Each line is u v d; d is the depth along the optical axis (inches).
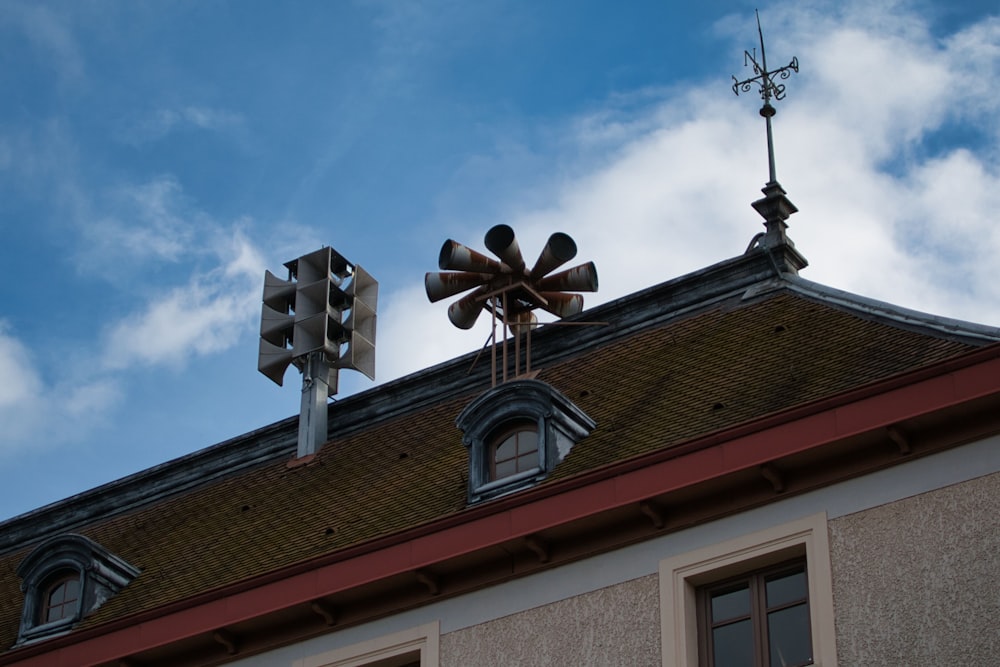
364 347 1582.2
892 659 949.2
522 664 1059.3
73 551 1342.3
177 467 1587.1
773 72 1403.8
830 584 981.2
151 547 1461.6
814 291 1267.2
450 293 1400.1
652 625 1026.7
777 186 1353.3
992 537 953.5
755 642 1001.5
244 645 1160.2
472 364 1432.1
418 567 1095.0
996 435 975.6
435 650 1091.3
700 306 1342.3
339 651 1125.7
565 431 1169.4
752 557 1011.9
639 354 1326.3
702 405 1160.8
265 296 1619.1
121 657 1178.6
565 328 1403.8
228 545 1374.3
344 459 1455.5
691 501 1037.2
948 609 947.3
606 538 1059.9
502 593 1086.4
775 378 1156.5
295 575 1141.1
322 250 1615.4
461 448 1323.8
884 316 1177.4
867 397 994.7
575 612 1055.6
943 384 978.1
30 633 1326.3
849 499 999.0
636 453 1122.0
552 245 1369.3
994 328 1085.1
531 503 1072.2
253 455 1544.0
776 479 1011.9
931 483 981.2
